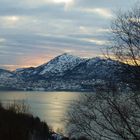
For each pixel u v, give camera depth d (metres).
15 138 21.66
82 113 8.73
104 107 8.39
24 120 25.88
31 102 93.50
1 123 21.78
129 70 8.32
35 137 26.52
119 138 8.40
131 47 8.36
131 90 8.27
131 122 8.27
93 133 8.76
